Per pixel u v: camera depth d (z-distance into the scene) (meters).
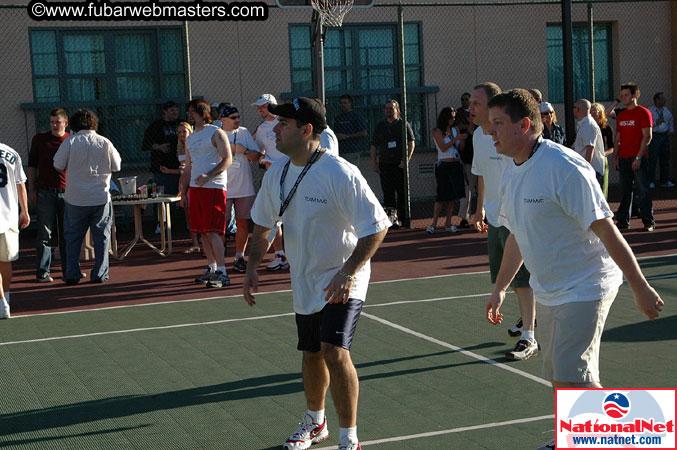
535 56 18.91
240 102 17.03
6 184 8.42
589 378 4.02
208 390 5.89
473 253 11.66
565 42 14.02
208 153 9.60
